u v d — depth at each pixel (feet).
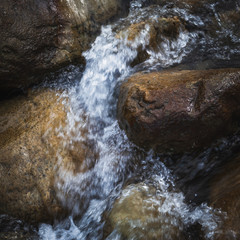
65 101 10.84
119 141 10.55
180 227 9.66
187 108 9.97
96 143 10.58
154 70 11.18
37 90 11.01
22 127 10.53
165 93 10.12
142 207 9.73
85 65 11.23
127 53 11.27
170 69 11.15
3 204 10.10
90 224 10.02
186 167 10.23
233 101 10.05
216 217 9.54
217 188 9.81
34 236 9.97
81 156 10.41
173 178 10.20
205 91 10.02
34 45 10.76
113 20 11.73
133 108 10.21
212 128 10.05
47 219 10.07
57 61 11.00
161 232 9.58
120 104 10.52
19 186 10.11
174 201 9.89
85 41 11.23
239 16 11.87
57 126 10.52
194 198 9.89
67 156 10.34
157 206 9.77
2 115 10.77
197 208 9.75
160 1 12.19
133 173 10.34
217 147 10.23
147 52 11.41
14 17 10.57
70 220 10.14
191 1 12.06
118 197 9.96
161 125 10.05
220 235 9.41
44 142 10.36
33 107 10.78
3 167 10.19
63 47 11.00
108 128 10.75
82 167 10.35
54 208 10.06
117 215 9.70
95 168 10.41
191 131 10.05
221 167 10.05
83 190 10.26
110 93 11.07
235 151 10.16
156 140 10.20
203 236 9.52
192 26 11.91
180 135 10.09
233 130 10.21
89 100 10.99
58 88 11.02
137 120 10.15
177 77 10.39
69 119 10.65
